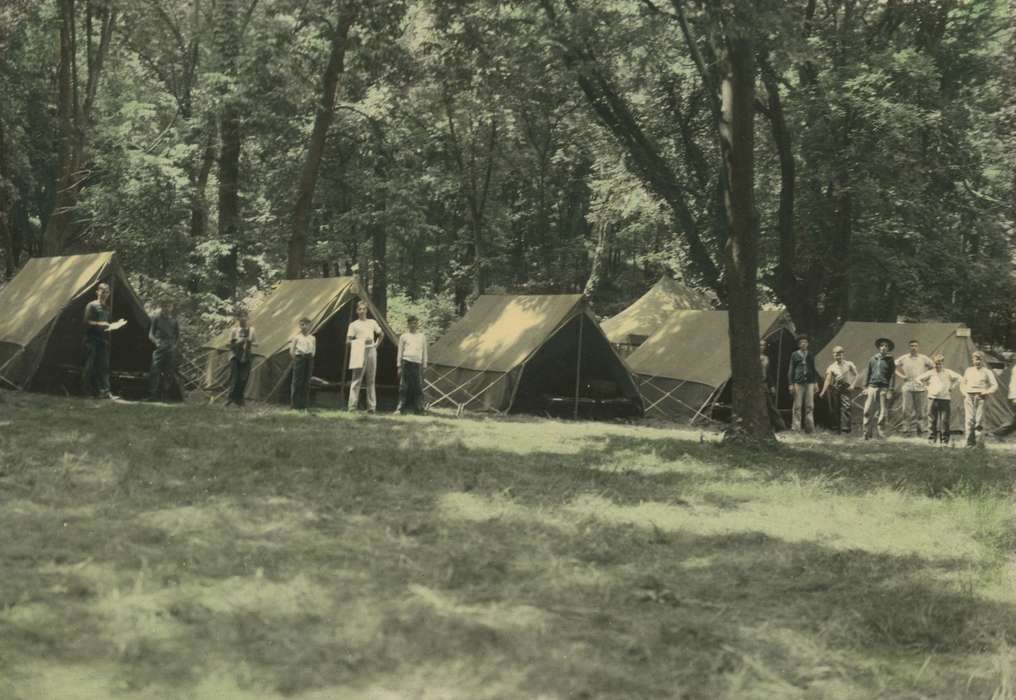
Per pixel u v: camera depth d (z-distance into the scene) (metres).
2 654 4.31
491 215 48.44
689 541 7.72
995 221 36.19
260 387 20.33
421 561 6.47
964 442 20.56
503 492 9.46
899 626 5.50
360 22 28.12
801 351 21.72
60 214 32.38
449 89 29.42
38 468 9.41
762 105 29.14
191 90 34.06
